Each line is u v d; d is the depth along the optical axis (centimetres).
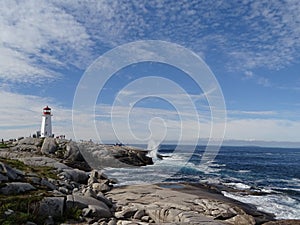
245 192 2216
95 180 2227
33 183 1357
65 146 3500
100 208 1251
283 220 1417
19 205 1038
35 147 3522
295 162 5688
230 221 1348
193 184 2512
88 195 1415
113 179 2536
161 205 1506
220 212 1420
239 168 4197
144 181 2553
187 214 1219
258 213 1580
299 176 3350
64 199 1198
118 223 1179
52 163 2450
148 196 1750
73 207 1216
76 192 1525
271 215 1575
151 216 1315
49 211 1099
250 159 6419
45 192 1241
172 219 1219
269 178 3139
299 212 1645
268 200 1947
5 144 3688
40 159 2503
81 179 2262
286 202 1891
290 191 2298
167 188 2186
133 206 1479
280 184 2705
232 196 2053
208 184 2575
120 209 1420
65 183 1794
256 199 1973
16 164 2045
